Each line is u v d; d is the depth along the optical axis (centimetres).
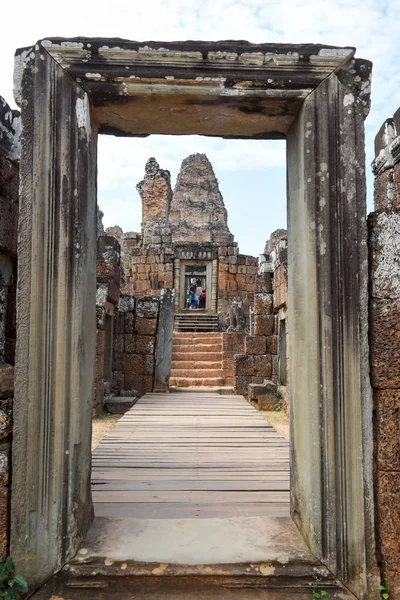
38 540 283
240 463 524
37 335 286
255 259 2270
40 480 284
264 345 1156
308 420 302
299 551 297
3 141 364
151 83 298
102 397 972
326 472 291
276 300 1105
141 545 303
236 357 1159
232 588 280
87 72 295
